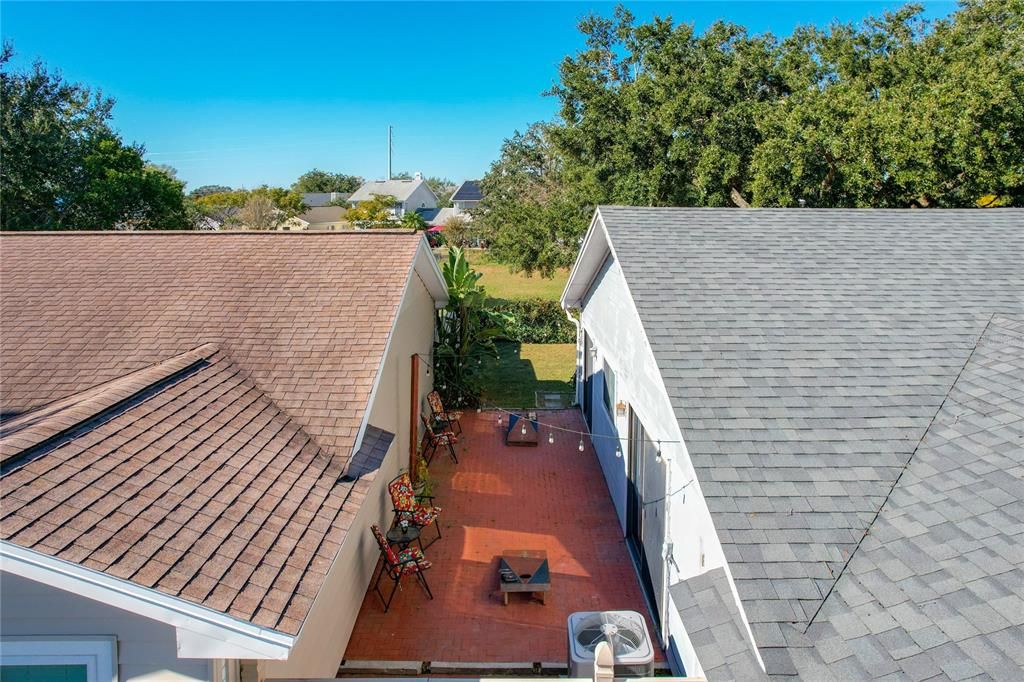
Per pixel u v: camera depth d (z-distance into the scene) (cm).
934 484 580
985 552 489
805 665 433
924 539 517
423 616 916
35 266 1150
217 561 474
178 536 479
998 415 658
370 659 825
